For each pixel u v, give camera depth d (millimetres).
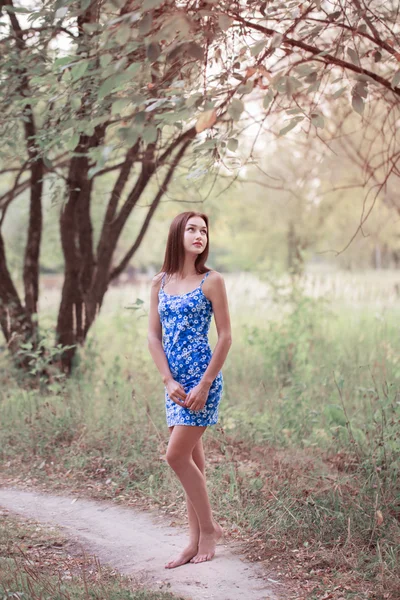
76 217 8141
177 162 6980
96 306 8320
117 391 6840
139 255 29000
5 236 14641
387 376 7070
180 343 3695
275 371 7895
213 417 3680
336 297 12219
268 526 4078
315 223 18062
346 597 3266
